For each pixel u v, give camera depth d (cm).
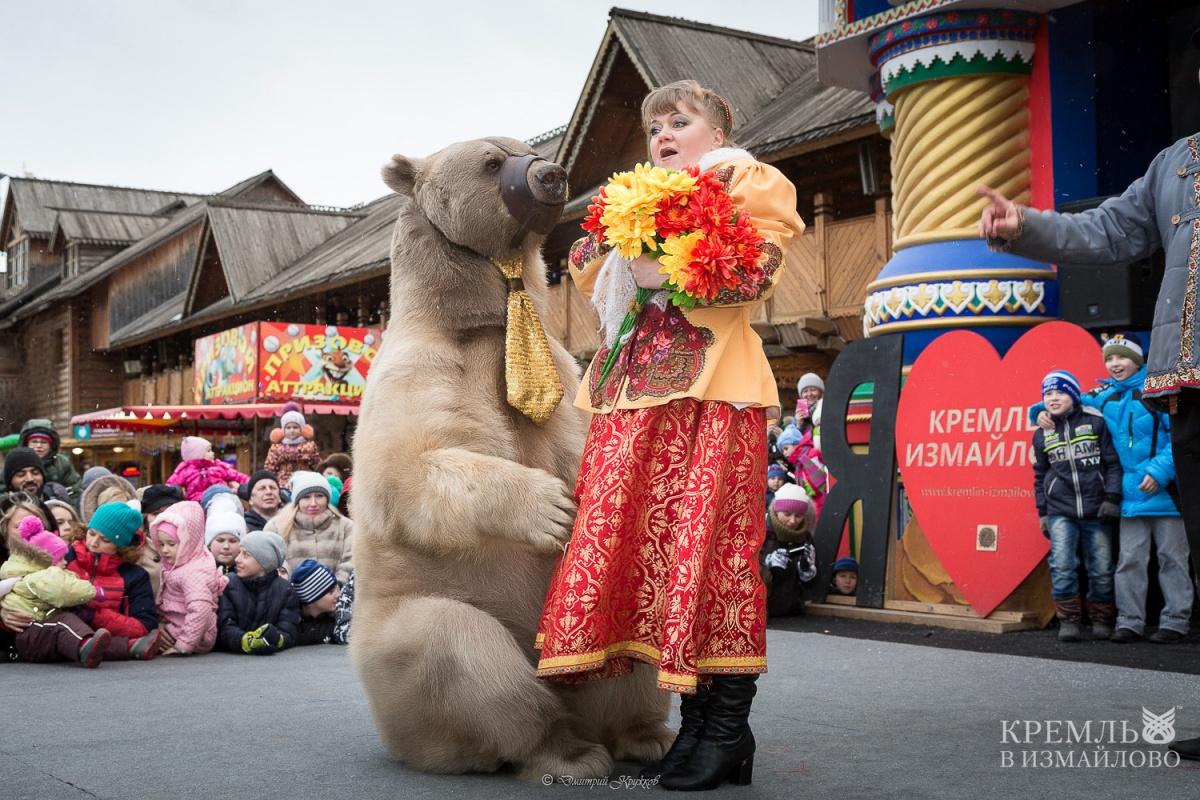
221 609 685
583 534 303
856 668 533
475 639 315
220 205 2955
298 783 326
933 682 491
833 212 1406
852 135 1199
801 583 784
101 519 666
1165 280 347
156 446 2170
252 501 885
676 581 292
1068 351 674
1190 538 348
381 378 336
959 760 344
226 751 372
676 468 308
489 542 317
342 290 2550
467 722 319
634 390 313
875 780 320
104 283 3631
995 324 749
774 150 1284
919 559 743
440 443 323
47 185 4534
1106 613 645
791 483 842
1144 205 363
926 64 776
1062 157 780
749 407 312
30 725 424
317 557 778
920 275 767
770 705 438
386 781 327
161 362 3381
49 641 625
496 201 341
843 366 794
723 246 295
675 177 298
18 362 4272
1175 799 297
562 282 1775
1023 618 682
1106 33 773
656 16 1703
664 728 352
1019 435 688
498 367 346
